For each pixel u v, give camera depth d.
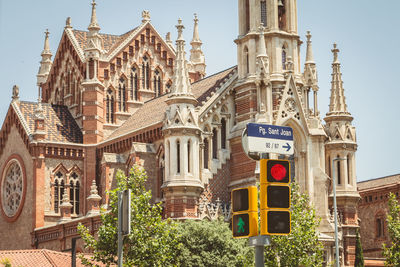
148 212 57.59
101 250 58.56
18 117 92.25
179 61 73.00
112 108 95.25
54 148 89.00
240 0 79.88
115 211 57.03
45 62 111.06
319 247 62.00
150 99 98.81
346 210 79.75
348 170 81.44
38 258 66.44
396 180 106.62
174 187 70.00
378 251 101.19
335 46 84.38
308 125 77.38
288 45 78.12
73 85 98.38
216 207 72.06
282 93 75.38
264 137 21.92
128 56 97.81
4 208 93.94
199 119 75.12
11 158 93.06
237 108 77.81
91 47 93.69
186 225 64.50
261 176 20.94
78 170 90.00
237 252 62.91
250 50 77.31
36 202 87.19
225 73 83.88
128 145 84.06
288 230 20.59
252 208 21.09
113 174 83.69
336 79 83.62
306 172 76.00
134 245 56.44
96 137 91.00
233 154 77.25
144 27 99.88
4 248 92.75
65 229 83.38
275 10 77.94
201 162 73.56
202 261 62.06
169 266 58.38
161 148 78.00
